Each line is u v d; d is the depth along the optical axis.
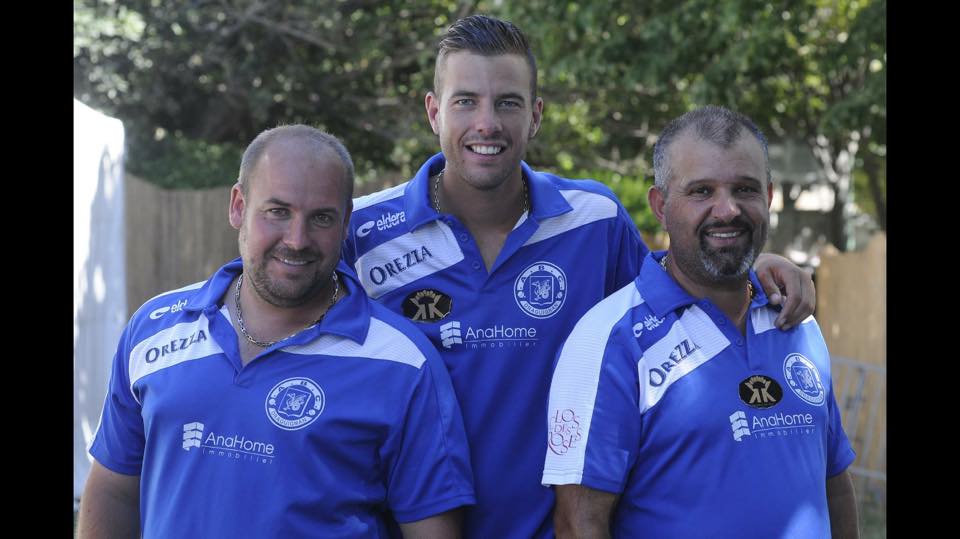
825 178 13.57
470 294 2.94
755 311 2.75
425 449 2.67
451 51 2.89
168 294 2.82
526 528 2.90
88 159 6.36
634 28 9.21
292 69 12.87
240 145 14.10
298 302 2.64
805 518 2.60
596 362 2.64
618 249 3.14
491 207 2.98
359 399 2.61
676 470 2.58
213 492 2.56
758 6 8.46
